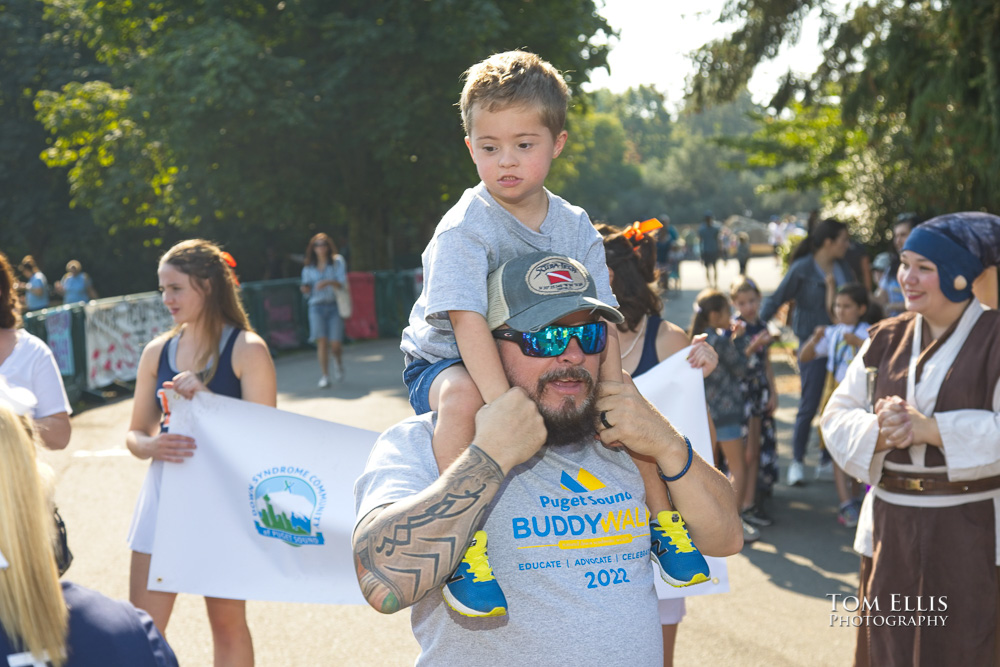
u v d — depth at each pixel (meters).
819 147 18.64
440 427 2.00
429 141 21.80
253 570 3.60
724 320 6.07
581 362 1.98
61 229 32.47
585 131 53.91
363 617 5.11
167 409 3.70
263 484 3.61
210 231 30.06
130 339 13.53
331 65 21.06
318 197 23.55
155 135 22.50
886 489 3.28
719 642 4.64
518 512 1.98
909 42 9.88
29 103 32.38
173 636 4.86
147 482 3.77
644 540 2.08
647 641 2.01
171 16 22.97
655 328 3.60
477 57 20.55
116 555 6.04
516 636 1.94
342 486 3.59
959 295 3.21
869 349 3.48
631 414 2.00
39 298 18.52
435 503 1.81
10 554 1.64
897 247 9.43
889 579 3.26
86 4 24.16
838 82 12.70
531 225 2.20
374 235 25.36
